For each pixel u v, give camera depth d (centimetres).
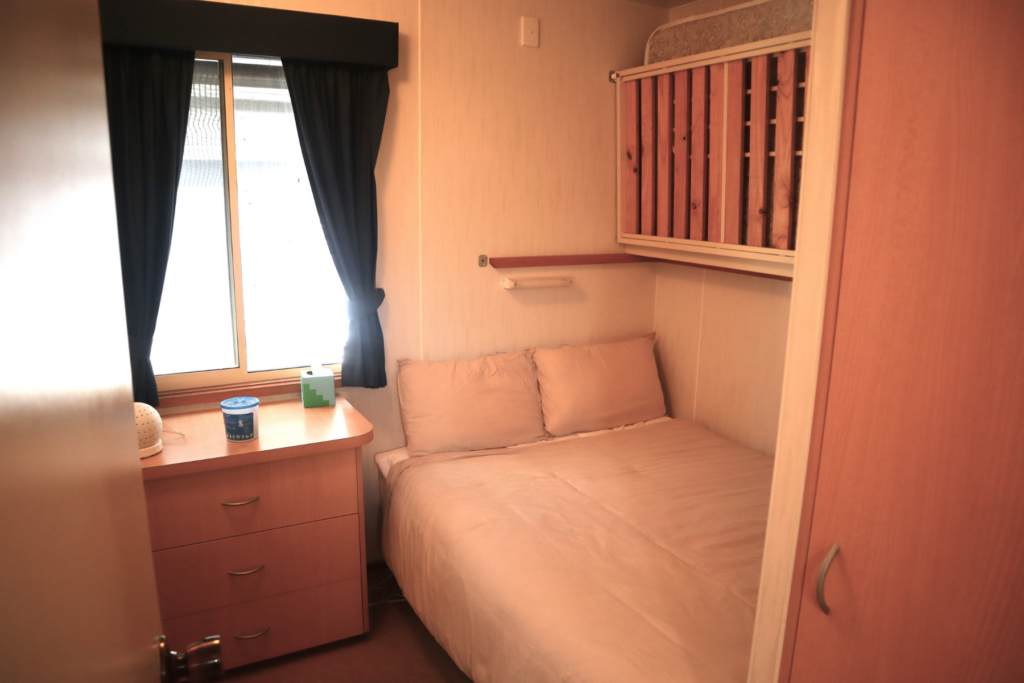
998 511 78
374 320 251
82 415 40
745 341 275
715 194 247
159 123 210
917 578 88
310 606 216
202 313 237
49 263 33
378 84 238
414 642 228
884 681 93
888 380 87
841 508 94
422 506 214
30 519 28
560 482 225
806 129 91
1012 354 75
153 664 65
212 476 194
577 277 297
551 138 280
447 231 266
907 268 83
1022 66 70
